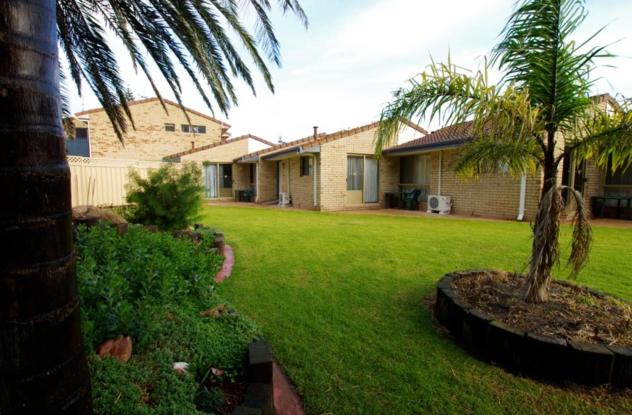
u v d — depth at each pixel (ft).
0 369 2.32
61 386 2.55
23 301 2.33
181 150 68.13
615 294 10.44
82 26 13.52
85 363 2.84
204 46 13.75
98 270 8.02
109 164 28.50
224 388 5.40
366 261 14.85
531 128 7.76
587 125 8.39
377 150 10.07
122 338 5.51
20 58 2.29
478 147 9.64
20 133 2.27
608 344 6.50
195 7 12.42
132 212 19.17
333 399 5.96
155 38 13.58
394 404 5.84
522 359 6.72
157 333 6.07
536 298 8.54
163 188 18.45
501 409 5.71
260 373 5.53
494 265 14.14
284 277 12.61
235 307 9.72
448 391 6.17
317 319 9.05
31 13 2.37
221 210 40.55
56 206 2.48
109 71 15.35
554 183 8.78
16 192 2.27
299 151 39.06
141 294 7.16
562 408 5.75
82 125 57.93
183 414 4.20
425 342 7.91
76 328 2.69
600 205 30.32
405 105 9.07
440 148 33.06
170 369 5.21
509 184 30.14
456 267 13.87
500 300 8.73
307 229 24.06
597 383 6.25
